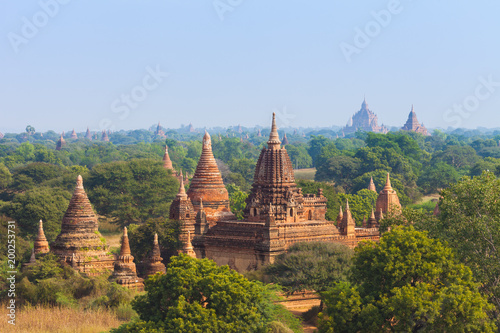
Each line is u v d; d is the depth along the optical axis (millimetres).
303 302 75625
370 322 53750
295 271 72812
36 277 81125
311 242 78438
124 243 85625
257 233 81750
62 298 73625
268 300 59406
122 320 68250
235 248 82562
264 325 56281
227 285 55312
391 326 54594
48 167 194000
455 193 66375
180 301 54562
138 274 91438
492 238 61812
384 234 59594
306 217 92062
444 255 56906
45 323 65875
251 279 74312
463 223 63469
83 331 63469
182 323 52906
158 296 56875
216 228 86312
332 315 55438
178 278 56000
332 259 73188
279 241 80000
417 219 69875
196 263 58844
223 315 54625
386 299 54344
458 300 52656
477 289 57094
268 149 88375
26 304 73062
